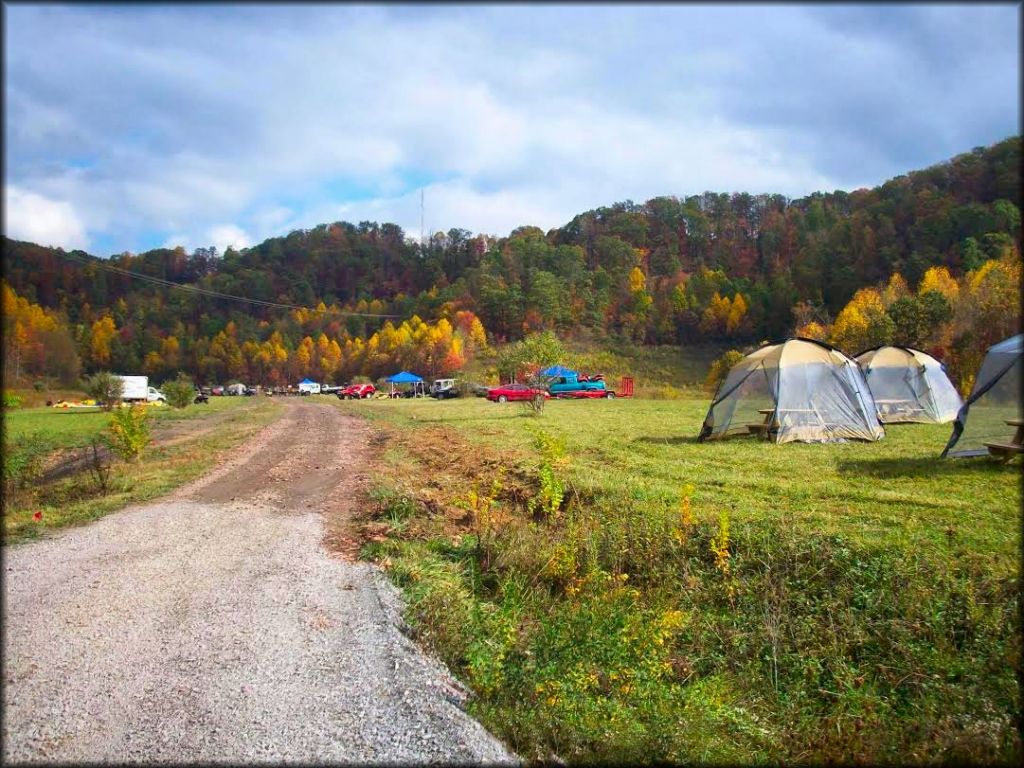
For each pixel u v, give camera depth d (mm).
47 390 44844
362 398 61125
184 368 93500
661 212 160500
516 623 5281
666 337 107375
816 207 142750
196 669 4473
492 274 122188
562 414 25547
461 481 11289
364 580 6246
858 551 6078
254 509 9406
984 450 10938
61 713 3922
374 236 162250
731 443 14062
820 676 4918
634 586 6297
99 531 8133
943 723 4211
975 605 5105
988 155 85375
